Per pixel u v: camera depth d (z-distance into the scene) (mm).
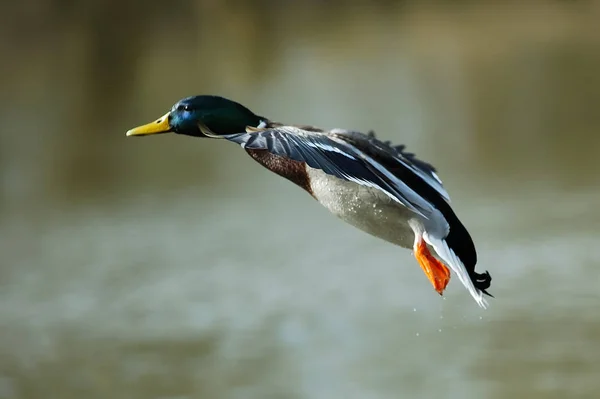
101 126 23578
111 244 15047
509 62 27953
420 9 35969
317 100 25281
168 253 14492
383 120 22922
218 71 29094
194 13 33156
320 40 32625
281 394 10086
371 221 5668
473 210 15914
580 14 32906
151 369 10891
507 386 9953
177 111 6168
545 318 11430
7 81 27688
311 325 11727
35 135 22547
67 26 30969
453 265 5395
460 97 24531
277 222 15750
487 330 11320
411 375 10297
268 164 5883
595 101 23188
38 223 16391
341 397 9828
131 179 18953
